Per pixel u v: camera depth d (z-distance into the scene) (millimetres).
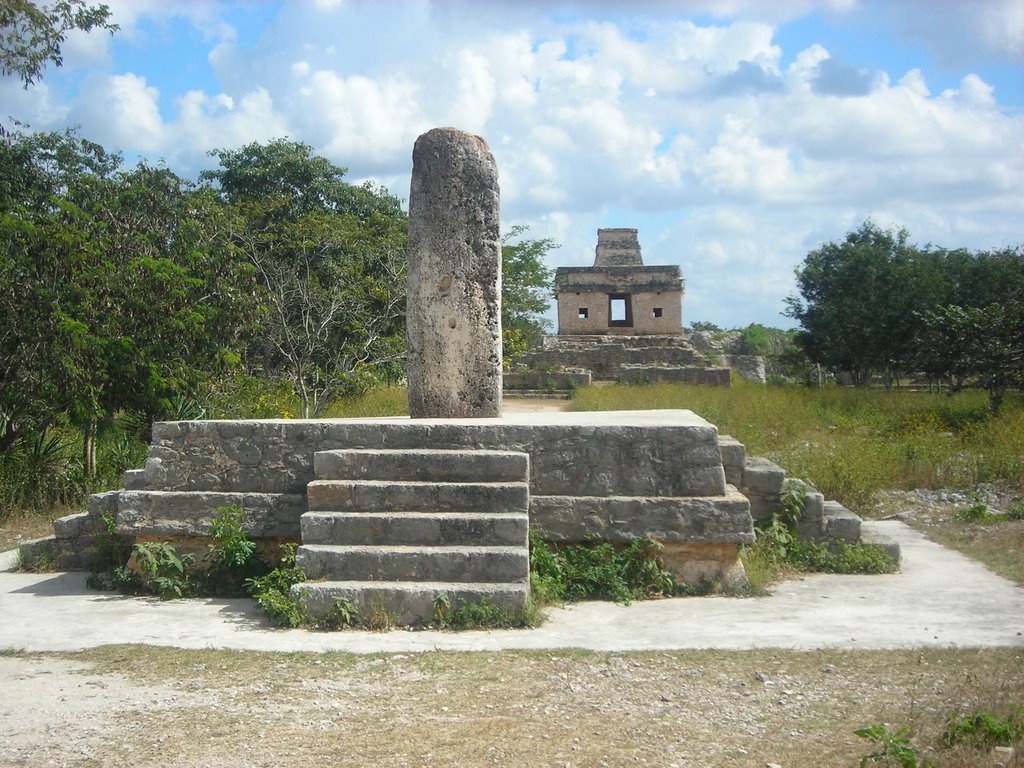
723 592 7676
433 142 9219
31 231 12961
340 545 7188
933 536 10414
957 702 5098
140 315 13648
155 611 7258
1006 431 15602
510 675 5664
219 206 20797
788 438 17812
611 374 37219
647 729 4820
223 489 8211
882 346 32344
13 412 13062
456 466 7656
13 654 6145
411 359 9266
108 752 4578
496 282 9266
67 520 8891
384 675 5676
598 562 7664
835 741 4637
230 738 4734
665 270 41875
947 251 34906
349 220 23188
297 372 19438
